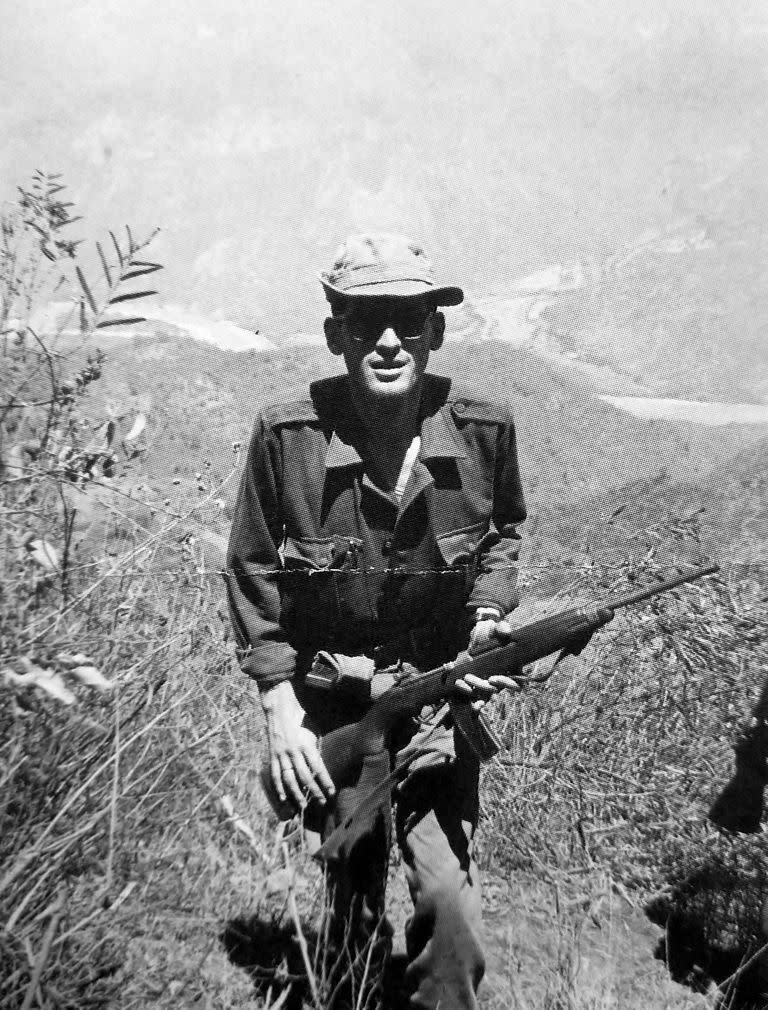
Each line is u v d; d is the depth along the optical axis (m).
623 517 5.86
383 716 2.80
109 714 2.58
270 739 2.83
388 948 2.95
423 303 2.71
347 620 2.85
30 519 2.60
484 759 2.71
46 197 2.29
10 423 2.41
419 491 2.78
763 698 3.27
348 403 2.82
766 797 3.75
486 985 3.08
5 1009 2.17
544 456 21.52
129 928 2.64
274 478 2.83
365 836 2.83
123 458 2.76
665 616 4.24
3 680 2.15
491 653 2.72
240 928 2.92
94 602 2.75
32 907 2.36
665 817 3.98
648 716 4.17
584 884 3.82
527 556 5.76
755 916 3.72
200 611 3.18
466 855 2.66
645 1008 3.14
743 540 6.82
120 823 2.61
